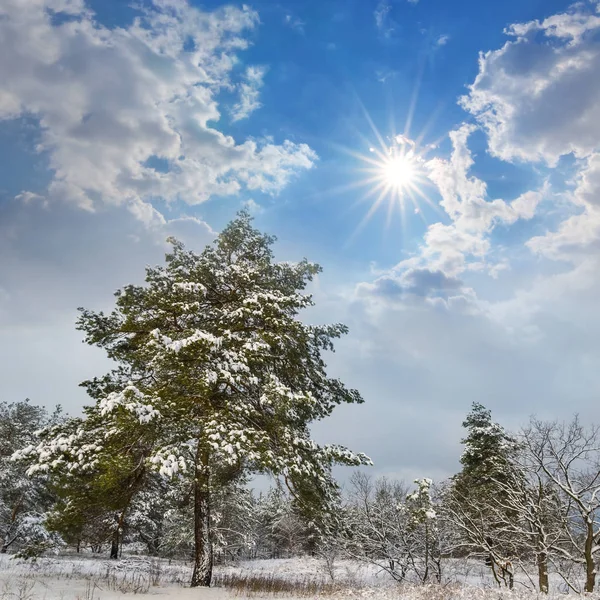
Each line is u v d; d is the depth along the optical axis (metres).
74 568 15.22
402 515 13.67
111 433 11.34
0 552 22.64
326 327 16.09
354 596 10.48
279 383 12.51
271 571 25.00
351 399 16.22
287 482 13.09
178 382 12.20
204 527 12.91
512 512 13.01
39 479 27.47
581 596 9.10
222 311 14.46
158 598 10.11
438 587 10.19
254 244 17.25
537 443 11.57
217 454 12.86
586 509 10.00
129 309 14.51
